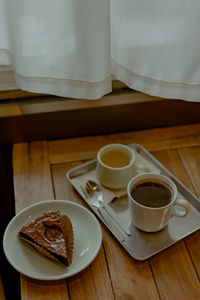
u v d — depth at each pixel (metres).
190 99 0.98
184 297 0.79
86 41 0.86
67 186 1.01
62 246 0.81
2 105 1.09
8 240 0.85
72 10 0.82
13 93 1.10
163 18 0.86
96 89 0.94
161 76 0.94
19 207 0.95
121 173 0.94
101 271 0.83
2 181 1.28
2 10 0.86
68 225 0.87
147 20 0.87
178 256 0.86
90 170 1.05
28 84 0.95
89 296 0.79
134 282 0.81
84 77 0.92
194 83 0.94
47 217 0.86
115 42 0.96
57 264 0.82
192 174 1.05
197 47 0.88
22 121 1.13
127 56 0.95
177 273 0.83
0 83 1.07
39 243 0.82
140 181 0.90
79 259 0.83
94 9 0.81
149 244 0.86
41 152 1.12
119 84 1.12
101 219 0.91
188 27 0.86
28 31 0.86
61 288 0.79
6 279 1.41
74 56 0.89
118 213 0.94
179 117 1.22
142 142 1.15
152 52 0.91
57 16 0.83
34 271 0.80
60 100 1.11
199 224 0.91
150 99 1.15
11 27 0.86
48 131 1.17
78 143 1.15
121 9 0.89
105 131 1.21
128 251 0.84
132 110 1.17
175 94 0.97
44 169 1.06
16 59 0.91
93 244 0.86
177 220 0.92
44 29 0.85
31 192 0.99
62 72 0.93
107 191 0.98
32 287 0.79
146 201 0.86
